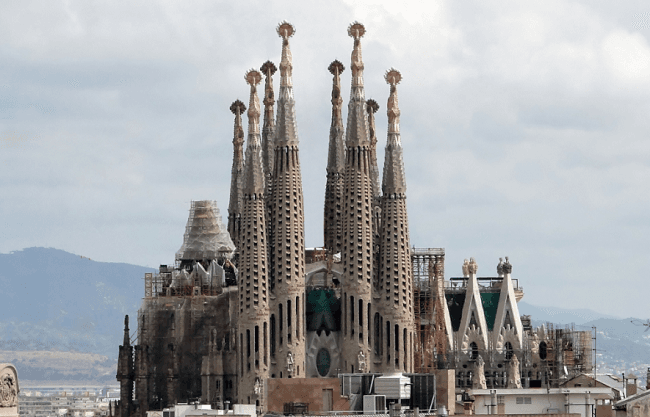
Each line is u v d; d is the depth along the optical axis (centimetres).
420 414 13638
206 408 15688
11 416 10412
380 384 14812
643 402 13462
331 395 15488
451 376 15675
